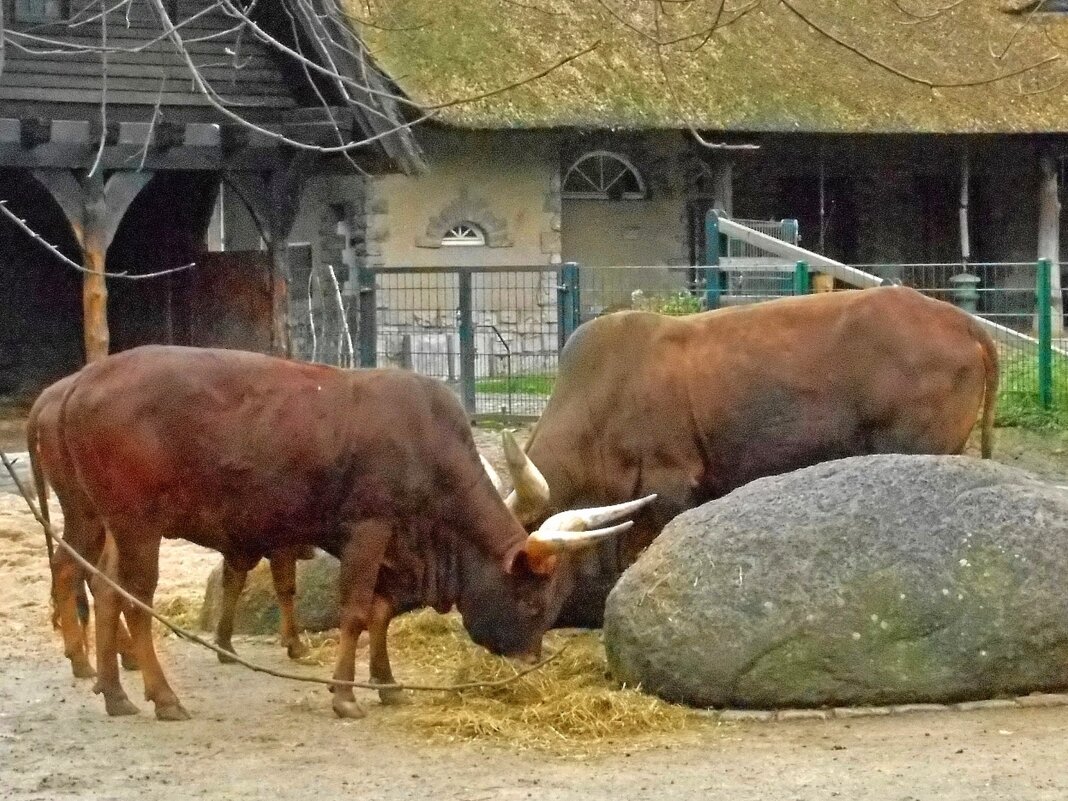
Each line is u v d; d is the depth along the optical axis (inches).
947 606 464.1
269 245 1180.5
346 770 417.7
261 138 1128.2
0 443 1132.5
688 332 587.2
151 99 1139.3
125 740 450.6
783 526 472.4
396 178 1472.7
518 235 1519.4
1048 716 454.9
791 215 1808.6
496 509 495.8
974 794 383.6
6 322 1443.2
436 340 1320.1
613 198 1638.8
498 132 1476.4
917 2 1716.3
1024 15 1704.0
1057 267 1486.2
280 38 1144.2
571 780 403.9
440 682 505.7
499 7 1512.1
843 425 575.2
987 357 590.2
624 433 576.1
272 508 474.6
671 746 433.1
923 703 464.1
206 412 468.1
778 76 1600.6
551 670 505.0
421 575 493.4
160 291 1358.3
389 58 1416.1
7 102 1104.8
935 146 1713.8
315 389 481.1
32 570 722.2
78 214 1085.8
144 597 471.2
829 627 461.1
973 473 487.8
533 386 1218.0
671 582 471.5
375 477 478.3
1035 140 1713.8
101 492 468.1
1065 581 469.4
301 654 553.3
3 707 490.9
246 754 434.6
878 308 581.3
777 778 400.2
